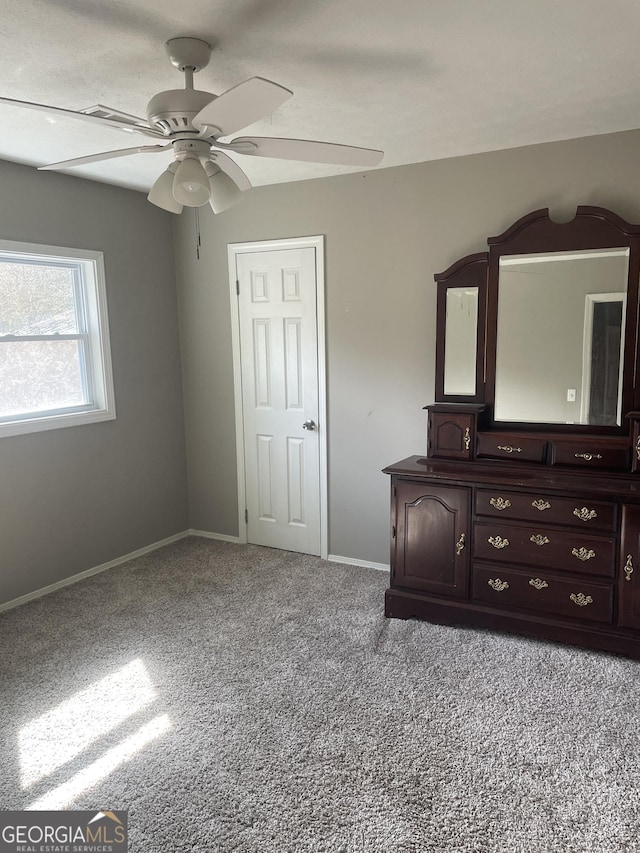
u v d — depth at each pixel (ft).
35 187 10.86
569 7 5.65
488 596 9.55
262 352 13.20
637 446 9.09
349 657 8.99
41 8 5.49
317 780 6.49
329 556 13.06
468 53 6.59
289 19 5.80
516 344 10.31
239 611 10.59
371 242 11.62
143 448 13.55
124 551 13.21
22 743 7.15
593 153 9.62
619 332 9.55
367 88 7.51
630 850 5.56
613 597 8.70
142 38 6.14
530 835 5.74
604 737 7.12
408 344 11.57
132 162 10.57
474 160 10.52
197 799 6.24
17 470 10.94
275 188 12.45
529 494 9.05
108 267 12.37
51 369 11.66
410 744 7.04
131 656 9.11
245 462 13.88
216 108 5.25
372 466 12.28
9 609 10.80
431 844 5.66
